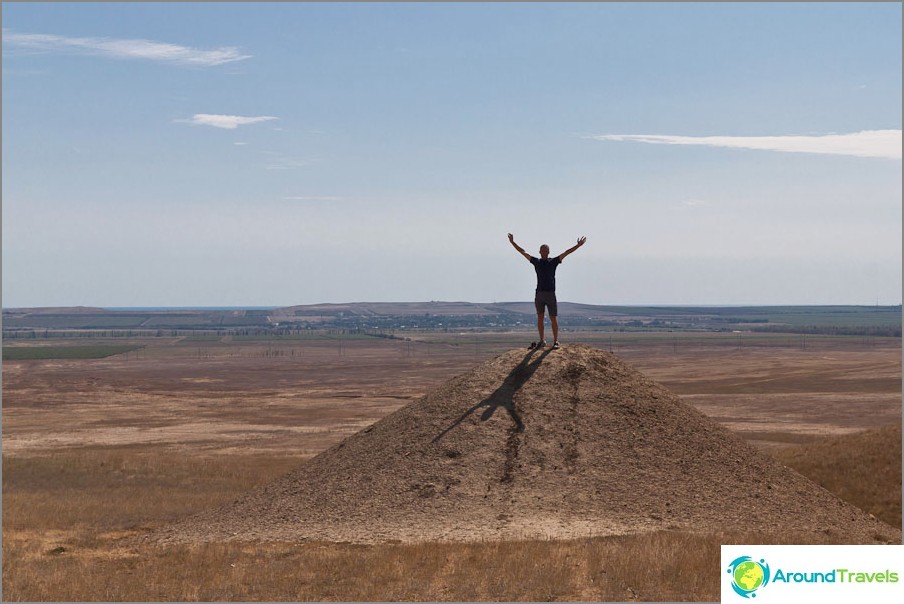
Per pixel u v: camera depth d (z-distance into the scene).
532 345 27.92
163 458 46.12
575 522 20.80
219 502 33.31
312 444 55.88
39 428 66.19
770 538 19.98
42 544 24.58
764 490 23.97
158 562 20.28
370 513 22.33
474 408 25.20
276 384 118.69
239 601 16.48
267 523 23.28
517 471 22.78
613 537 19.80
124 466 42.31
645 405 25.73
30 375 137.75
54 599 17.02
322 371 144.12
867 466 32.62
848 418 66.75
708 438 25.61
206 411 80.44
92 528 27.75
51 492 35.84
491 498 21.97
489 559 18.19
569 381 25.77
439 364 156.62
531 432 23.97
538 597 16.03
